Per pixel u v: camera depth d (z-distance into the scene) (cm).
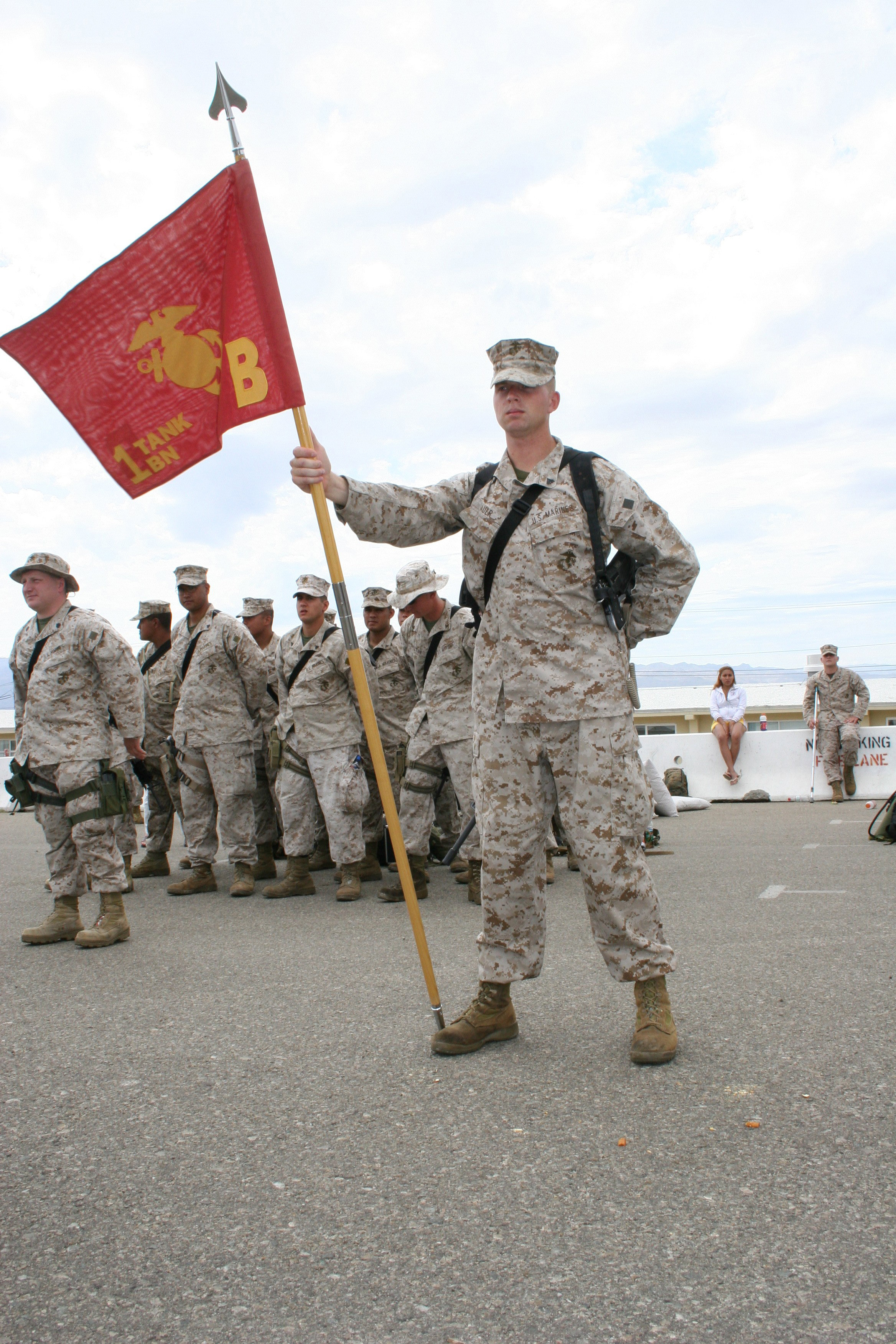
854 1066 296
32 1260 207
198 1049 344
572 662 315
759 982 400
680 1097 278
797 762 1398
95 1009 404
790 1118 260
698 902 605
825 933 495
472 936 528
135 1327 182
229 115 356
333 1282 194
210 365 359
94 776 541
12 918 641
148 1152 259
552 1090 289
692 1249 199
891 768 1372
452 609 671
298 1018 378
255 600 874
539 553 315
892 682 2711
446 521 332
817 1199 216
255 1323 181
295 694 697
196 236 359
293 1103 289
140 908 662
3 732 2798
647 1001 316
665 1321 176
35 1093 307
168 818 836
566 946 491
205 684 713
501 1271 195
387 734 794
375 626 798
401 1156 249
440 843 837
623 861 313
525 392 317
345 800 680
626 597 324
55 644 547
